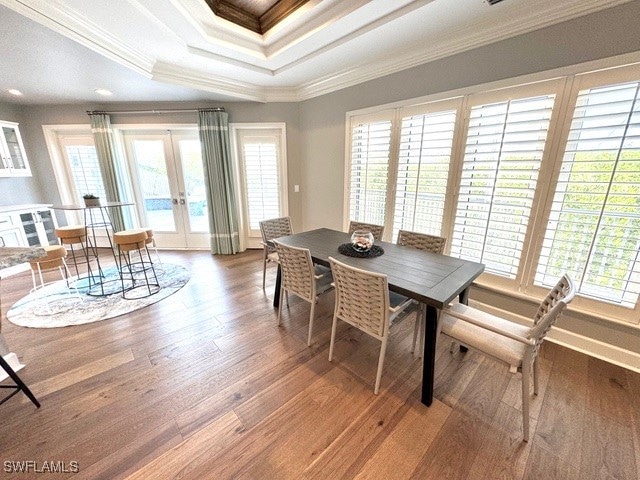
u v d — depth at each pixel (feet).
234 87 12.23
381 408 5.28
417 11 6.63
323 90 12.07
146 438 4.67
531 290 7.48
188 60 9.60
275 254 9.93
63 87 10.90
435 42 8.05
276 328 8.04
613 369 6.27
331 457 4.39
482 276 8.30
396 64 9.24
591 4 5.69
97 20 6.97
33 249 5.12
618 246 6.06
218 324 8.24
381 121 10.17
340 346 7.21
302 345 7.24
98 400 5.44
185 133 14.53
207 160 13.84
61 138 14.44
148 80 10.08
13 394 4.97
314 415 5.14
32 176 14.21
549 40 6.35
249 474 4.14
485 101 7.55
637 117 5.50
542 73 6.50
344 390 5.72
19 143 13.25
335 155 12.52
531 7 6.31
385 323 5.29
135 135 14.49
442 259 6.86
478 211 8.09
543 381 5.93
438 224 9.15
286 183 14.61
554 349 7.00
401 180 9.91
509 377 6.05
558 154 6.54
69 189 15.16
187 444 4.58
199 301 9.70
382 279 4.90
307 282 6.89
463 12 6.66
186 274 12.17
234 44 9.14
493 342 4.88
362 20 7.33
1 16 5.85
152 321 8.39
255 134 14.30
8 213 11.69
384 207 10.77
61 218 14.96
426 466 4.24
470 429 4.84
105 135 13.65
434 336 5.00
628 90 5.55
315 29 8.00
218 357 6.75
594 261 6.40
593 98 5.97
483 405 5.33
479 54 7.48
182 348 7.09
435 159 8.85
